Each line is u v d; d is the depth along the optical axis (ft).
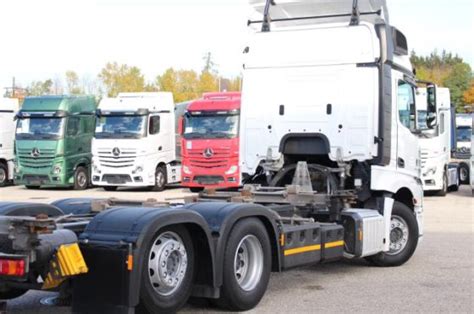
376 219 29.71
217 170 76.23
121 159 81.20
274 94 31.60
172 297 20.07
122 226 19.02
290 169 31.63
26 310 22.54
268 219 23.49
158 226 19.19
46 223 17.08
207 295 21.24
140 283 18.71
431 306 23.93
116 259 18.57
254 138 31.99
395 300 24.84
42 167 84.07
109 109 82.33
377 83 30.01
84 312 18.90
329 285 27.58
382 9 31.48
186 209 20.95
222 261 21.50
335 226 27.45
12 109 92.53
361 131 30.12
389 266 32.01
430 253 36.14
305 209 29.27
